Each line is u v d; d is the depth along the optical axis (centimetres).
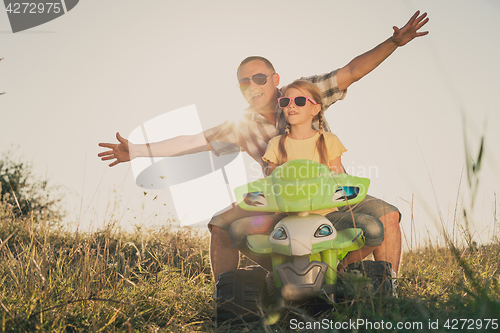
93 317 248
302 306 267
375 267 270
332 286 249
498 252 322
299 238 245
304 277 246
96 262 322
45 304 258
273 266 258
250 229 273
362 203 314
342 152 336
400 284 297
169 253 436
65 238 462
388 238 304
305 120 339
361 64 391
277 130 404
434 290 299
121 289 312
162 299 304
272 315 256
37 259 320
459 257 185
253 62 415
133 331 244
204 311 307
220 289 268
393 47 378
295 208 257
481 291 180
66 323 246
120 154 390
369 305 233
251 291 263
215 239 324
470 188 165
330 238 250
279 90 423
